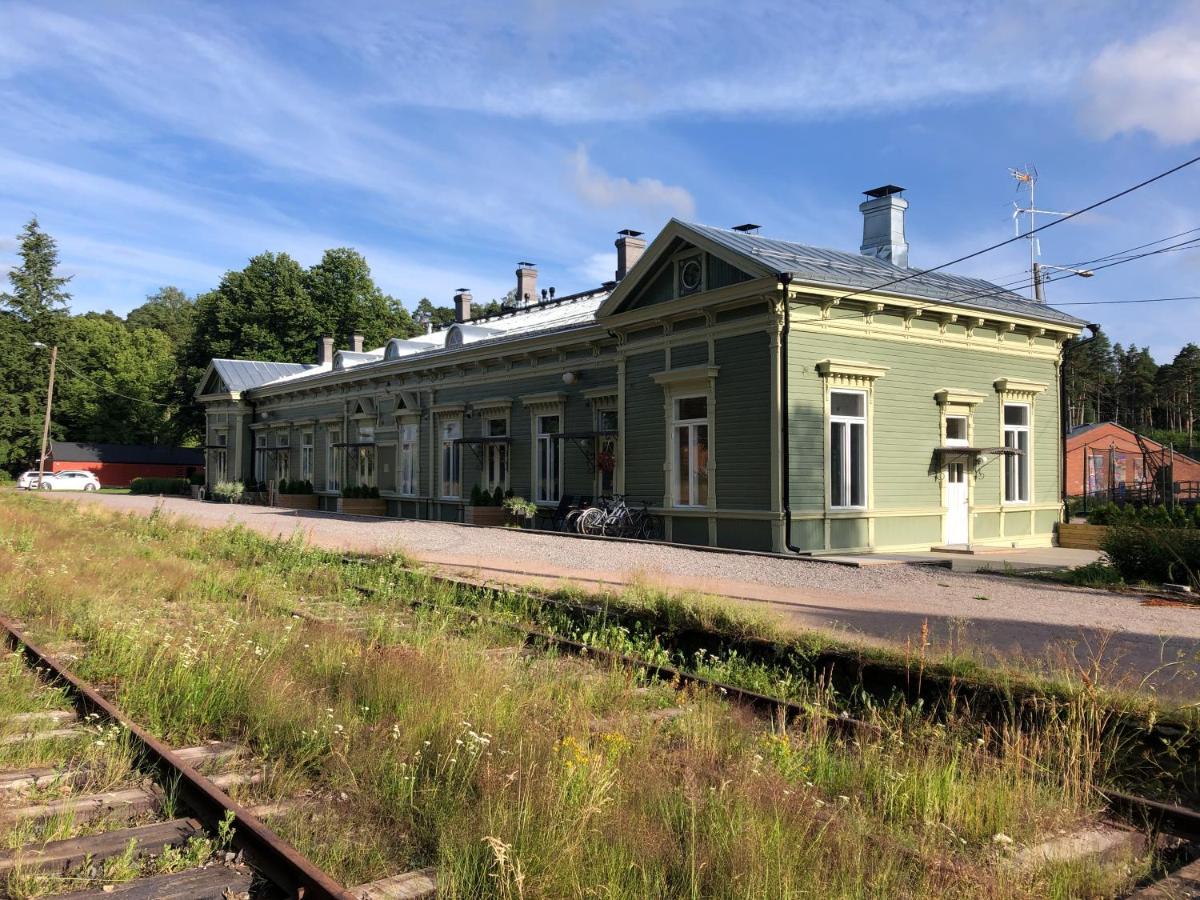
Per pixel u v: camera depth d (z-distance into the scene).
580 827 4.16
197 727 6.21
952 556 17.80
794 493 17.00
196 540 18.92
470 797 4.71
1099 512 20.94
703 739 5.73
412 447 30.98
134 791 5.05
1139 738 6.04
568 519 21.55
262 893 3.94
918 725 6.40
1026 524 21.75
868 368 18.19
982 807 4.75
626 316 20.38
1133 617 10.21
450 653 7.41
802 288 16.94
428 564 15.12
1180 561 12.71
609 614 10.39
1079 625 9.68
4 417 65.31
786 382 17.00
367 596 12.26
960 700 7.00
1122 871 4.34
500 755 5.11
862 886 3.90
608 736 5.44
